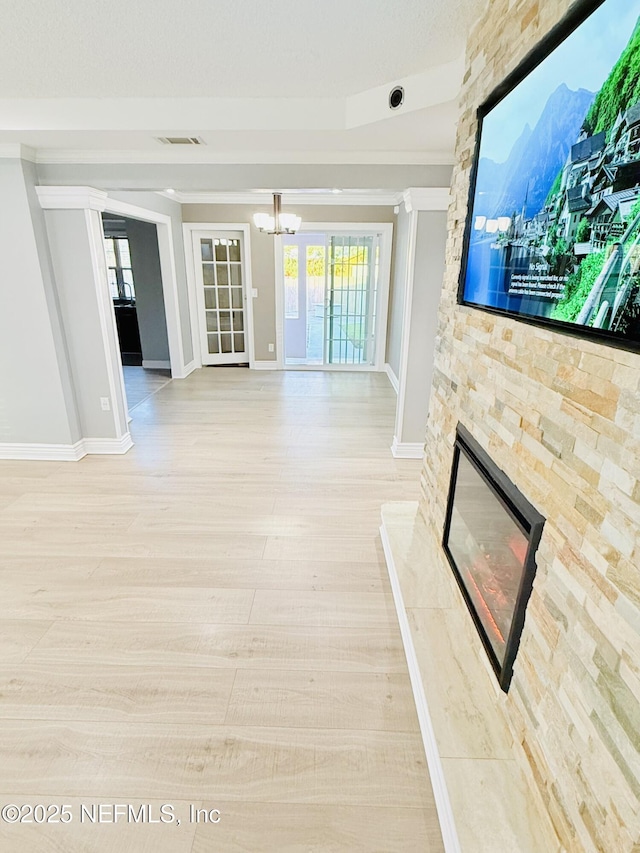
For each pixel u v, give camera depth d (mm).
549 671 1207
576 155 1057
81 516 2949
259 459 3842
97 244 3461
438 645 1813
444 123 2500
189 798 1420
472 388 1811
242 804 1405
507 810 1276
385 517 2697
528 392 1328
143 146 3039
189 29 1823
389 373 6609
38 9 1665
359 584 2355
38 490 3281
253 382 6219
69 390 3672
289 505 3115
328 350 6973
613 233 927
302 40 1919
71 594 2256
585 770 1034
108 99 2602
